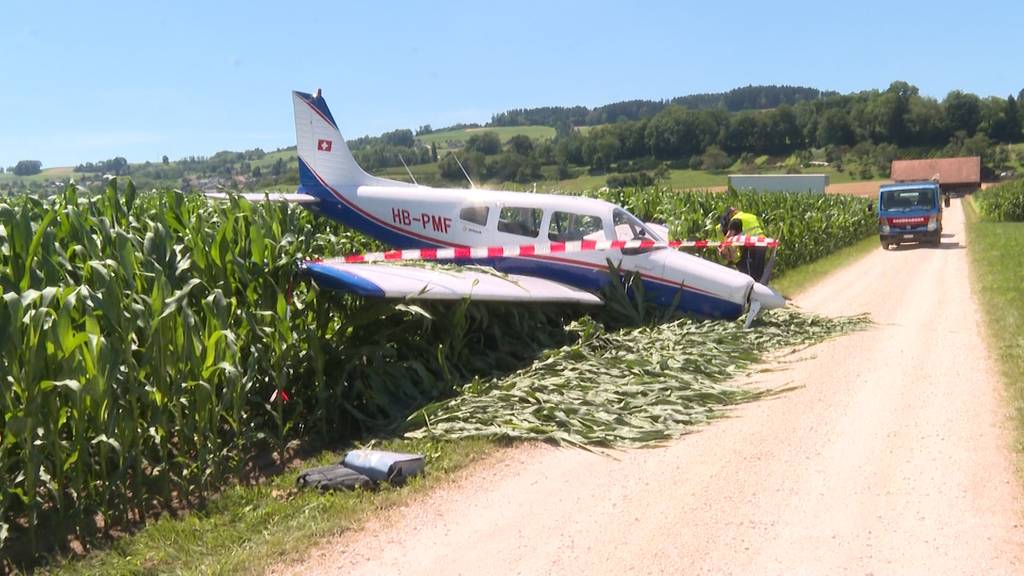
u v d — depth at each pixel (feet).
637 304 34.83
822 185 163.43
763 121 455.63
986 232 105.19
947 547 14.26
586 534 15.39
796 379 26.76
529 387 23.93
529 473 18.75
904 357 29.48
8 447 15.79
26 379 14.67
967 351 30.14
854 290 50.72
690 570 13.80
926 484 17.19
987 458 18.52
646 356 28.19
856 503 16.38
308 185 41.57
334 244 35.65
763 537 14.98
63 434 17.25
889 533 14.93
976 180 272.51
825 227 81.76
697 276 34.94
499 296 27.07
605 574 13.78
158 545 15.19
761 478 17.97
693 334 31.94
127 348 16.61
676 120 358.43
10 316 14.71
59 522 15.98
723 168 340.59
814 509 16.17
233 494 17.61
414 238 38.37
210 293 21.24
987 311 38.65
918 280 55.21
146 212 30.12
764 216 67.10
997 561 13.67
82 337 15.48
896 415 22.26
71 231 20.92
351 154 41.52
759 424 21.94
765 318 36.40
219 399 19.80
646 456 19.74
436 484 18.01
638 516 16.15
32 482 14.97
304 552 14.76
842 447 19.81
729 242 45.32
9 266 18.37
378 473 18.04
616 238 34.68
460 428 21.30
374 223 39.68
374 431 22.18
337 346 23.90
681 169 349.00
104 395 15.66
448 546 15.03
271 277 22.76
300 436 22.15
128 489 17.31
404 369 24.20
